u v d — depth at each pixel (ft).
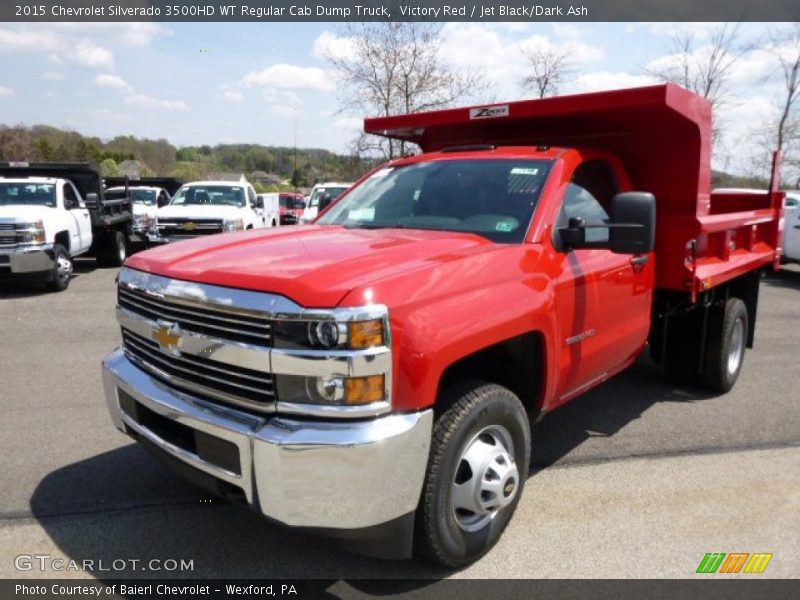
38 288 38.78
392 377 8.35
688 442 15.15
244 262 9.35
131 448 14.46
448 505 9.45
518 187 12.32
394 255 9.66
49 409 17.01
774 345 24.77
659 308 17.17
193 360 9.27
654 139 14.92
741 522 11.56
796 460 14.20
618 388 19.12
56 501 12.06
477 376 11.10
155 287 9.70
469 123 15.38
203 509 11.82
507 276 10.27
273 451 8.15
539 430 15.89
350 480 8.13
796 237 43.60
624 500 12.36
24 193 40.16
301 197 86.99
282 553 10.53
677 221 14.90
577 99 13.41
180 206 51.29
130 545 10.69
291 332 8.11
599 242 11.19
